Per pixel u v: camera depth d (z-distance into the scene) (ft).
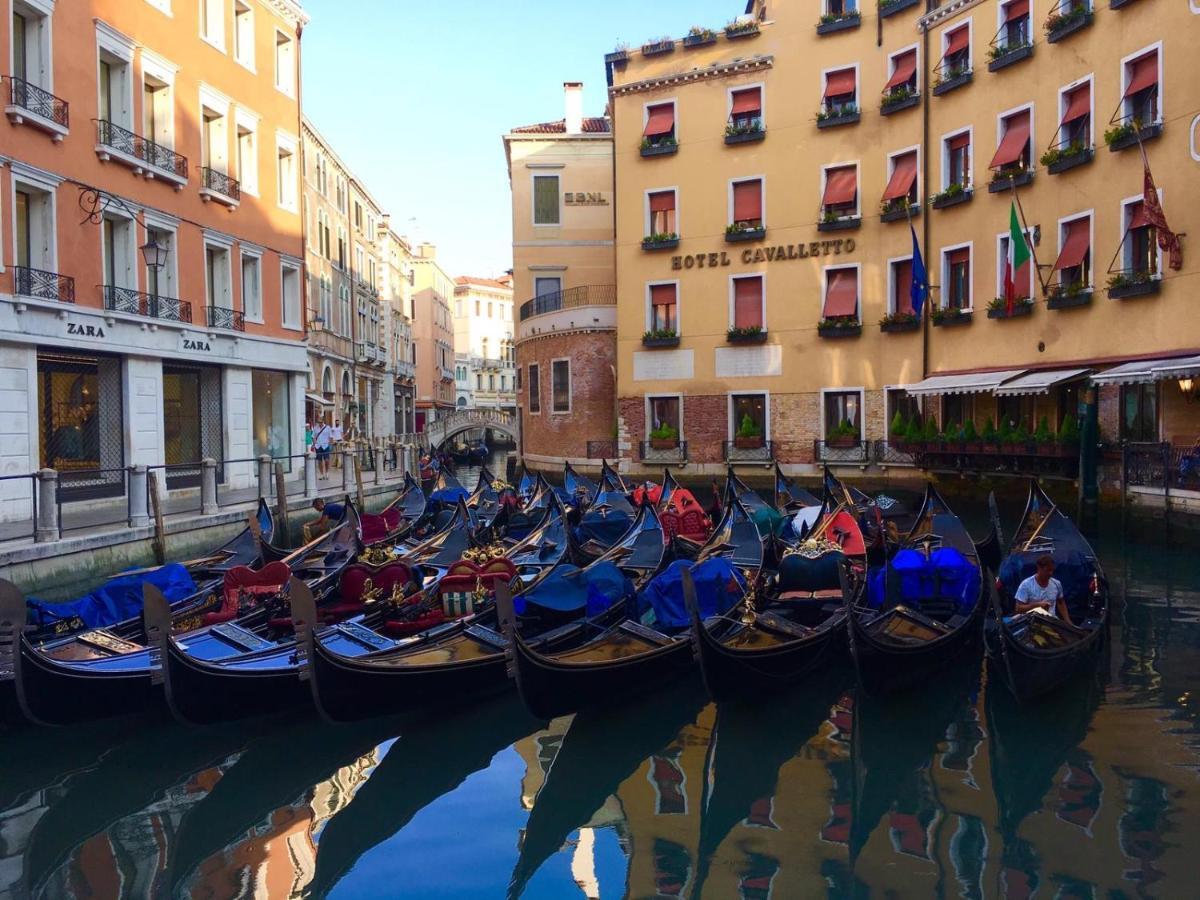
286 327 73.77
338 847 19.85
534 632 29.19
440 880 18.44
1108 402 56.90
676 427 86.79
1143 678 27.73
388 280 146.51
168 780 22.93
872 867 18.17
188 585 31.22
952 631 27.50
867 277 78.43
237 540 41.14
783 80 81.66
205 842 20.04
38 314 47.60
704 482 84.74
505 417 164.55
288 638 27.09
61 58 49.85
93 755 24.23
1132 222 55.57
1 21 46.09
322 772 23.49
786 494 54.85
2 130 45.98
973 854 18.47
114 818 21.08
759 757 23.63
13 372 46.60
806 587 31.86
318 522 49.34
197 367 63.21
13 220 46.68
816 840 19.38
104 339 52.24
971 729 24.61
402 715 26.78
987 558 41.22
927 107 72.74
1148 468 50.39
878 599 29.63
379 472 80.18
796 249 81.35
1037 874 17.61
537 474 68.59
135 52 56.03
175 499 56.95
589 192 106.42
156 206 57.62
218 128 65.87
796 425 81.76
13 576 34.71
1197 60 50.62
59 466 51.29
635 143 87.86
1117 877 17.42
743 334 82.64
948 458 70.03
